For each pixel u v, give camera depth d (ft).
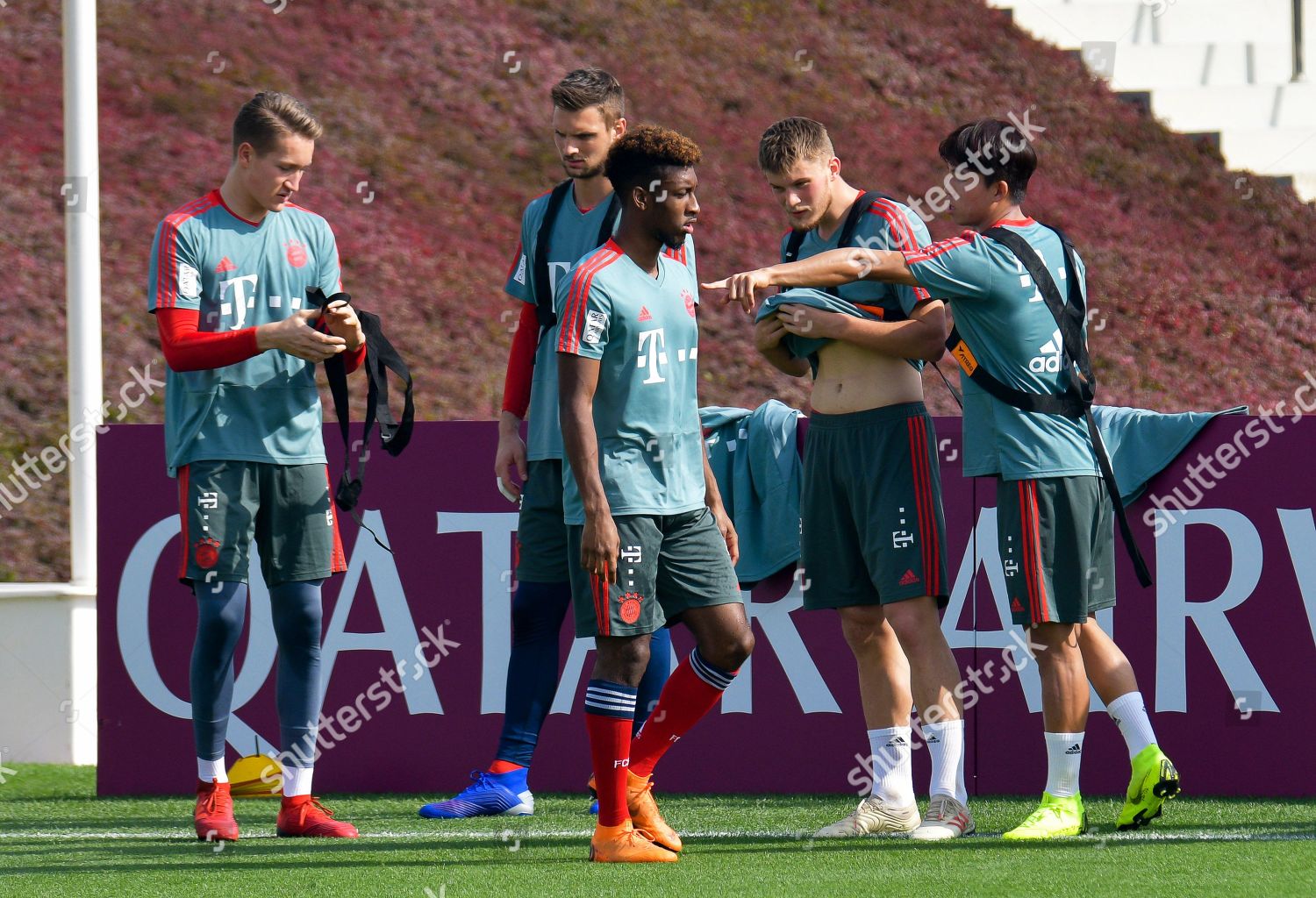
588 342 36.45
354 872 36.04
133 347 120.88
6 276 128.26
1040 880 32.68
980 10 183.21
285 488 44.04
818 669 54.44
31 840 43.75
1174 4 179.22
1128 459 52.11
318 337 41.96
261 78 160.15
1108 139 160.35
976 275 40.40
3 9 165.17
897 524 42.11
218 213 45.03
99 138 146.30
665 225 37.27
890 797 43.01
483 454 56.39
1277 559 50.93
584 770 55.57
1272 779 50.75
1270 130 161.68
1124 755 51.67
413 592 56.44
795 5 183.01
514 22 175.52
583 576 37.86
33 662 71.26
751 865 36.04
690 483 38.24
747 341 128.26
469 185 149.89
